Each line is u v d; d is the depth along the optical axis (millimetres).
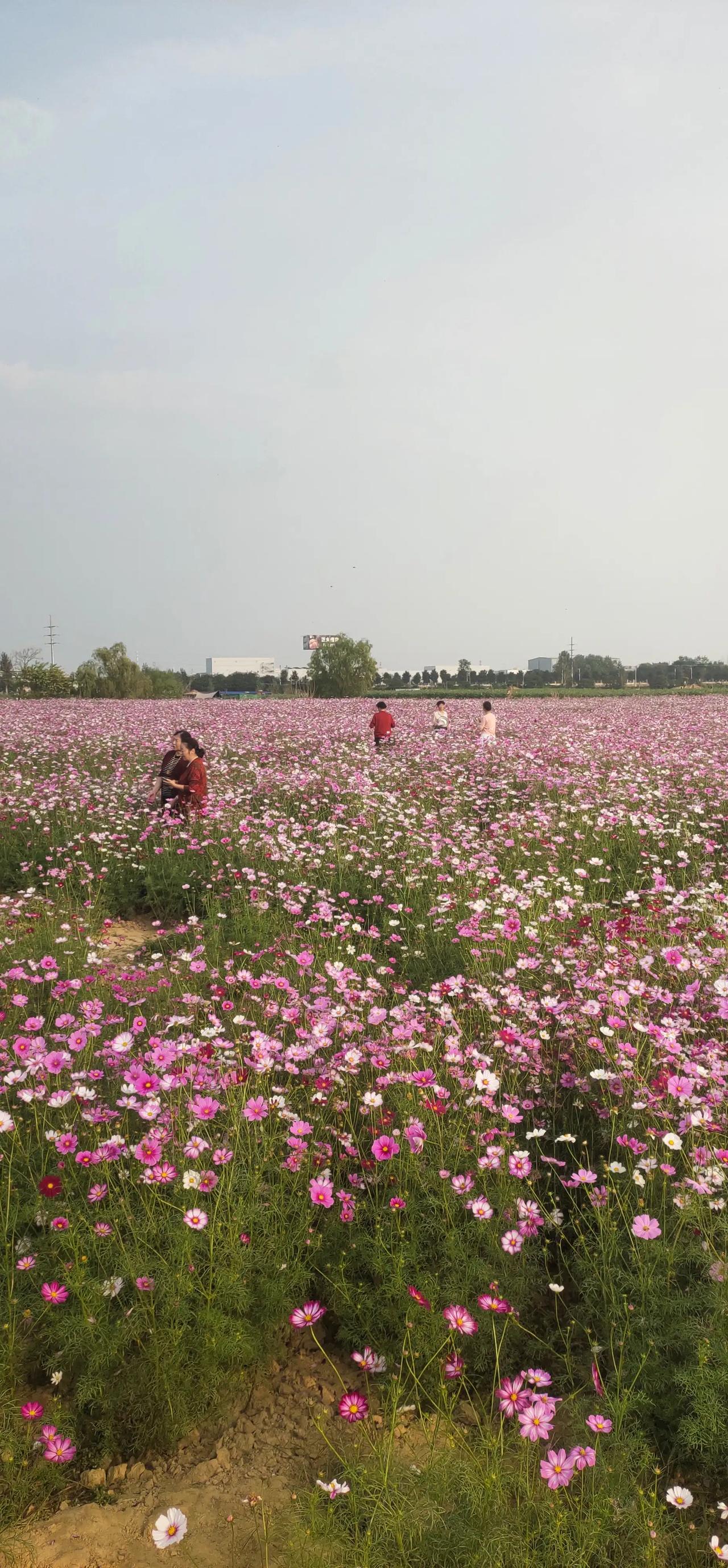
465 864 8141
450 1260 3168
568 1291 3266
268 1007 4715
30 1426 2549
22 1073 3736
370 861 8617
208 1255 3072
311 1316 2830
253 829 9414
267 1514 2359
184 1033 4457
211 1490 2473
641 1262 3016
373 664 63000
